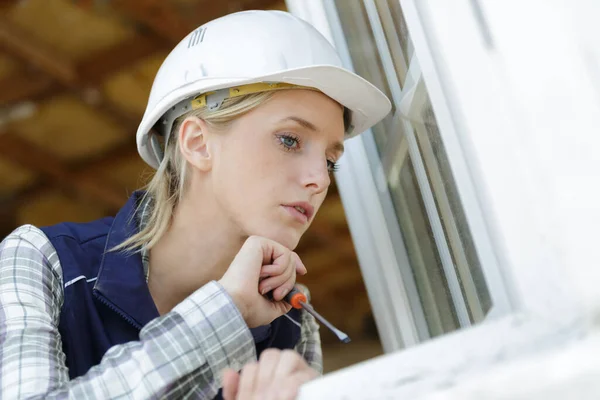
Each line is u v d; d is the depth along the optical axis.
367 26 1.24
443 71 0.63
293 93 1.09
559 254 0.50
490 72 0.56
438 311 1.14
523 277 0.53
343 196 1.34
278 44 1.11
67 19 5.68
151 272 1.17
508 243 0.54
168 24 5.78
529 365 0.46
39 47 5.90
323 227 8.59
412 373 0.53
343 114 1.21
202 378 0.87
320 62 1.12
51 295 1.05
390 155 1.24
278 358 0.71
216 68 1.11
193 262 1.16
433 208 1.03
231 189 1.09
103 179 7.62
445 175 0.90
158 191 1.18
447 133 0.69
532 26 0.53
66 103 6.46
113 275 1.08
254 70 1.09
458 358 0.52
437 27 0.62
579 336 0.47
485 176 0.57
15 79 6.21
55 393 0.85
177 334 0.87
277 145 1.09
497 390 0.47
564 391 0.45
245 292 0.96
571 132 0.51
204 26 1.18
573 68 0.51
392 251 1.28
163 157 1.26
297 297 1.02
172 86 1.15
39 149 7.17
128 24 5.80
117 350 0.88
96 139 7.10
